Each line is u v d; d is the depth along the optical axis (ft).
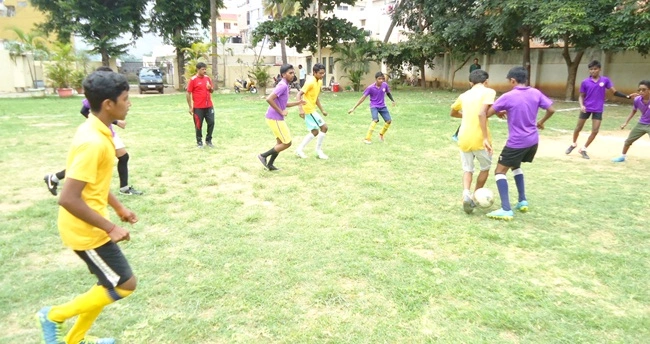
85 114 17.97
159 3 89.20
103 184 7.45
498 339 9.05
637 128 24.50
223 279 11.34
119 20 89.71
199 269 11.97
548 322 9.62
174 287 10.96
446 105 55.36
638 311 10.08
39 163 24.18
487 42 75.00
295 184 20.34
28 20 131.85
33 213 16.02
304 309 10.08
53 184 10.69
